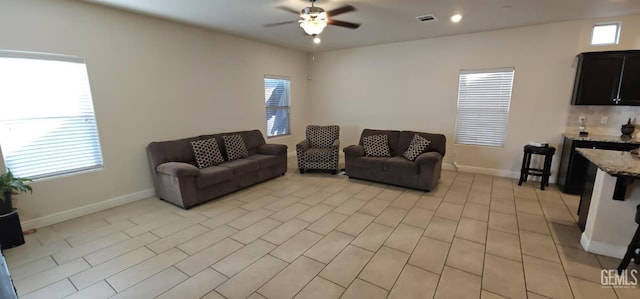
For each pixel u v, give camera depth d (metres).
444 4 3.25
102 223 3.07
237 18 3.79
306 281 2.08
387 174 4.32
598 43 3.90
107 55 3.35
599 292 1.94
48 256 2.43
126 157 3.64
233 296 1.93
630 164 2.19
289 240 2.69
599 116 4.02
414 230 2.88
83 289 2.00
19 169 2.88
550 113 4.32
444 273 2.17
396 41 5.39
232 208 3.49
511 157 4.71
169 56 3.98
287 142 6.50
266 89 5.85
